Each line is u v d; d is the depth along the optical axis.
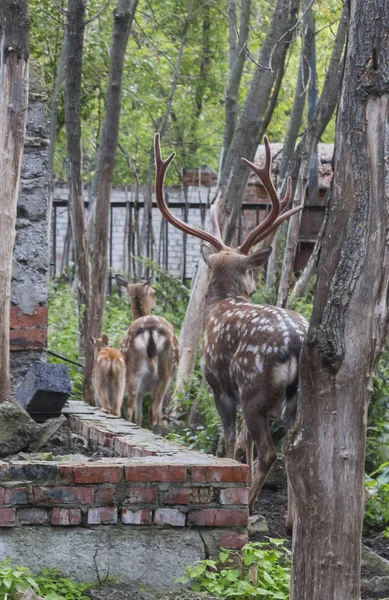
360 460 4.96
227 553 6.35
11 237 7.49
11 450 7.41
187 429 12.11
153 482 6.33
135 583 6.25
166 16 20.00
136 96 20.61
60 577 6.15
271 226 10.09
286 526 8.14
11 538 6.14
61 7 14.38
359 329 4.88
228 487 6.42
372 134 4.89
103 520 6.26
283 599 6.04
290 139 14.54
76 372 13.12
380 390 10.57
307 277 13.55
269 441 8.25
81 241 12.76
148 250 18.94
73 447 8.22
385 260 4.88
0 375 7.49
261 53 12.49
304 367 4.95
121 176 25.56
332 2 14.56
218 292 9.79
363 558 7.44
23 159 9.63
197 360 14.29
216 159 25.66
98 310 12.69
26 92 7.54
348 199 4.92
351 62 4.95
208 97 24.03
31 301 9.57
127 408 13.04
